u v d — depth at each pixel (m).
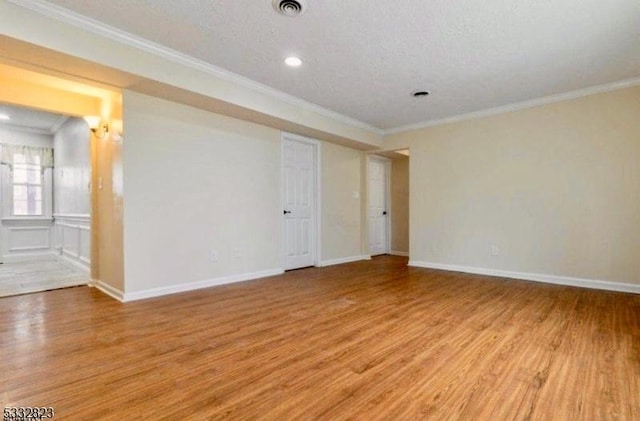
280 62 3.15
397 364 1.93
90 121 3.69
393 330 2.48
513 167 4.37
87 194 4.62
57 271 4.78
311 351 2.11
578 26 2.52
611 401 1.55
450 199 4.95
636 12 2.33
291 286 3.90
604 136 3.73
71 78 2.89
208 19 2.45
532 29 2.56
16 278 4.29
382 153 6.14
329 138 5.14
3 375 1.78
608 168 3.71
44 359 1.97
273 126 4.44
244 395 1.60
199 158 3.75
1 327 2.50
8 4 2.18
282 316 2.80
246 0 2.22
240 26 2.54
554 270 4.07
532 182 4.22
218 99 3.39
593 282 3.80
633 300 3.28
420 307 3.06
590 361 1.96
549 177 4.09
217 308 3.01
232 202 4.08
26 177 5.91
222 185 3.97
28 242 5.88
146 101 3.32
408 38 2.71
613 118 3.68
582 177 3.87
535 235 4.21
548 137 4.09
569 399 1.57
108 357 2.00
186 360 1.97
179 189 3.58
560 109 4.01
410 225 5.41
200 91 3.22
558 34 2.63
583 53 2.96
